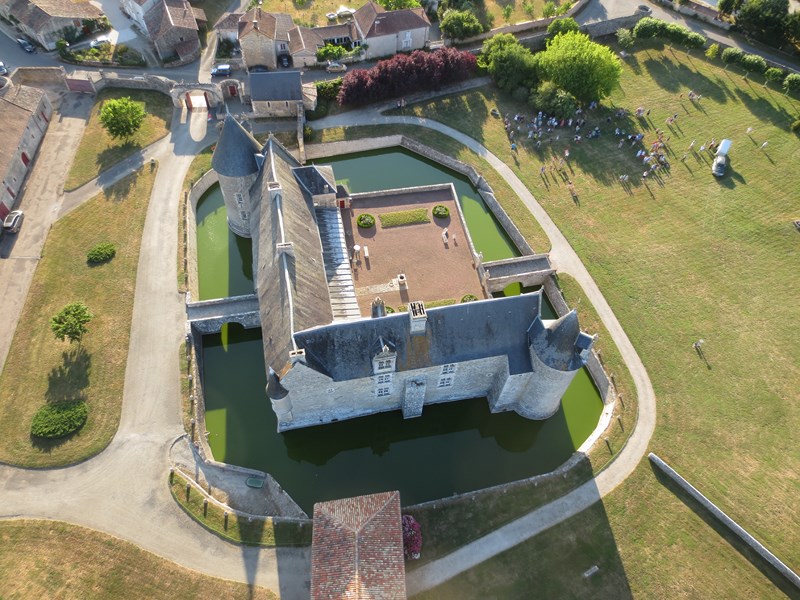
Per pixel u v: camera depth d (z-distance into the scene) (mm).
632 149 98938
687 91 110812
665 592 53500
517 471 62906
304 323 56406
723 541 56906
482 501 58094
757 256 83625
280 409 56438
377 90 99688
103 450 59562
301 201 70812
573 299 77250
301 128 94688
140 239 78938
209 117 97062
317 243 68688
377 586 42938
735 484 61125
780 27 116688
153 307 71625
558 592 52750
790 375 70688
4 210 79312
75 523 54500
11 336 67812
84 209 82062
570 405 68625
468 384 63844
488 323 57531
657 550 55938
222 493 57906
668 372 70312
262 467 61406
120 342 68000
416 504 57688
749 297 78625
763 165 96750
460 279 77125
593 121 103625
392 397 62406
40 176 86062
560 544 55688
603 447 63094
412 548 52688
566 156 96250
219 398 66312
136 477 57844
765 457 63500
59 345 67125
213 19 117875
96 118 95250
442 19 119875
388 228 83000
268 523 55188
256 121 97312
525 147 98562
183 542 53781
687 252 83625
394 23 108938
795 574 54031
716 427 65688
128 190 85000
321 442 64125
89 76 101000
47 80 99688
